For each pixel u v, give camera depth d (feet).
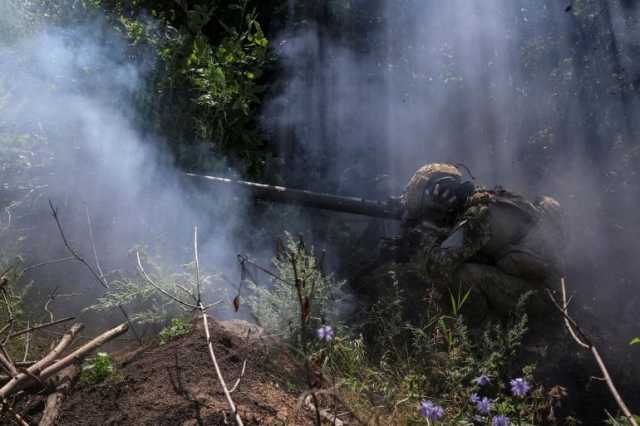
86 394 10.69
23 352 12.42
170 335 12.42
